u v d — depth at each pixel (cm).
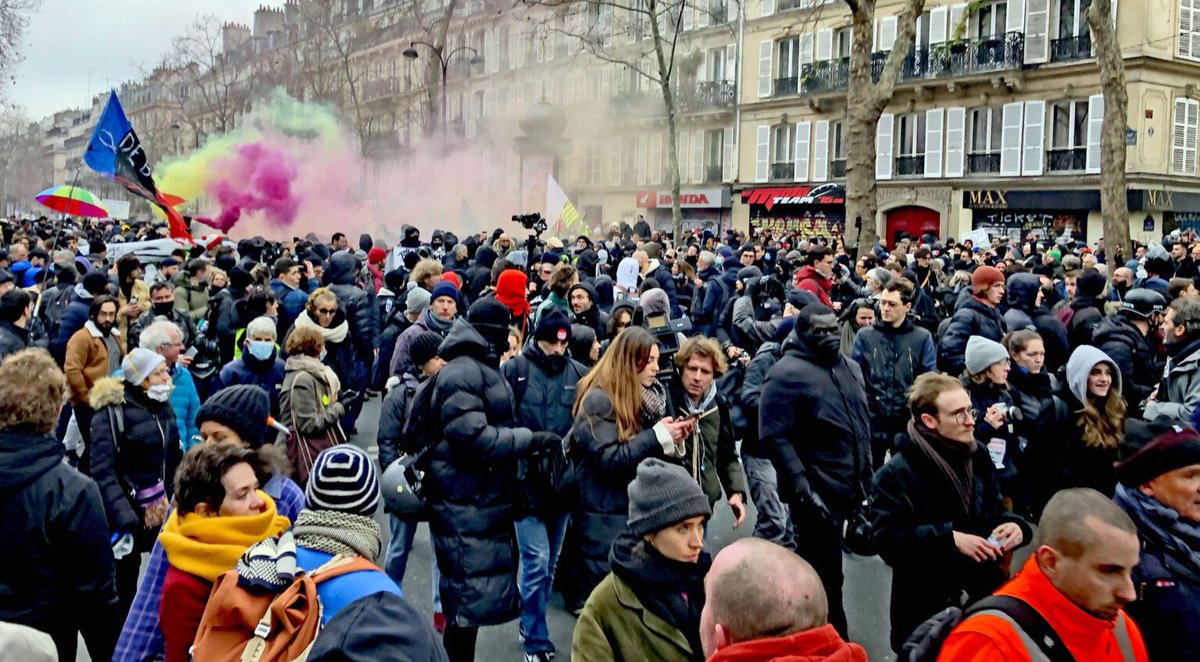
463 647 464
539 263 1145
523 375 555
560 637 567
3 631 234
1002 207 3111
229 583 269
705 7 4169
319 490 296
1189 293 861
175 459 518
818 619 237
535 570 524
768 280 1098
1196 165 2952
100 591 367
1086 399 552
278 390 672
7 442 347
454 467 452
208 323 965
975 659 264
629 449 465
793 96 3753
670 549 310
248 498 323
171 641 308
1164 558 337
